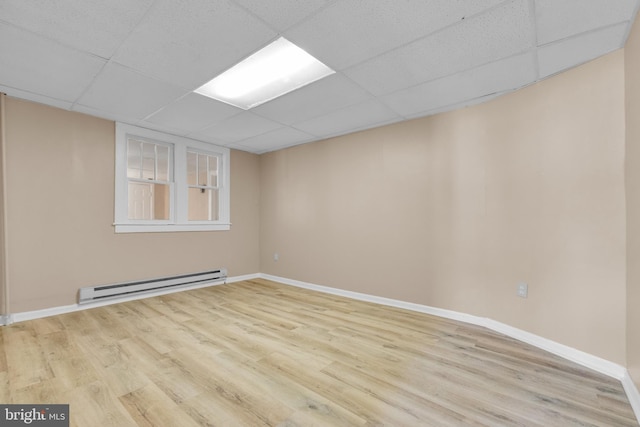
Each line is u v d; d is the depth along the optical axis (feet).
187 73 7.64
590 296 6.81
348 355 7.29
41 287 9.78
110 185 11.27
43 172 9.82
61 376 6.17
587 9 5.27
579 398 5.59
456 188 9.88
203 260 14.28
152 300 11.91
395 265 11.38
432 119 10.48
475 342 8.05
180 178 13.41
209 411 5.15
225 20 5.66
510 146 8.58
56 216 10.08
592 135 6.84
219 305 11.36
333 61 7.05
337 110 10.14
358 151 12.52
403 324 9.41
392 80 7.97
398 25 5.78
